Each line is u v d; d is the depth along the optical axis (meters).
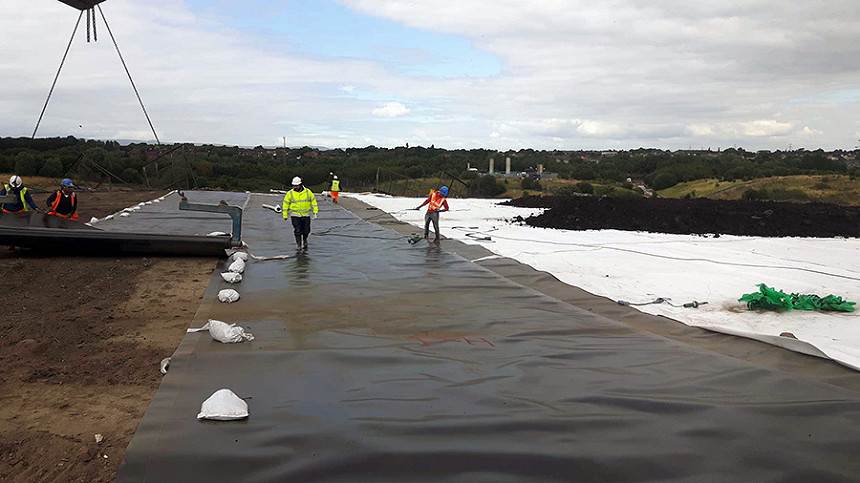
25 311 6.82
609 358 5.42
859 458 3.52
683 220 17.44
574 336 6.19
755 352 5.83
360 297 7.85
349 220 19.50
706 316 7.51
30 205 12.00
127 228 15.66
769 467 3.41
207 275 9.23
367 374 4.84
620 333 6.33
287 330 6.11
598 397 4.37
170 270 9.53
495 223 19.27
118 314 6.80
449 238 14.62
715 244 14.08
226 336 5.49
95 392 4.46
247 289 8.17
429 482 3.21
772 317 7.44
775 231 16.36
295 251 12.07
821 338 6.52
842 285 9.35
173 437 3.57
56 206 11.92
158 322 6.52
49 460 3.41
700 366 5.18
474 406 4.18
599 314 7.35
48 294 7.70
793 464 3.44
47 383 4.63
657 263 11.32
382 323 6.54
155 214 19.75
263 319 6.55
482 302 7.68
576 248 13.23
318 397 4.29
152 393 4.47
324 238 14.51
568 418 3.97
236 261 9.62
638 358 5.42
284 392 4.37
